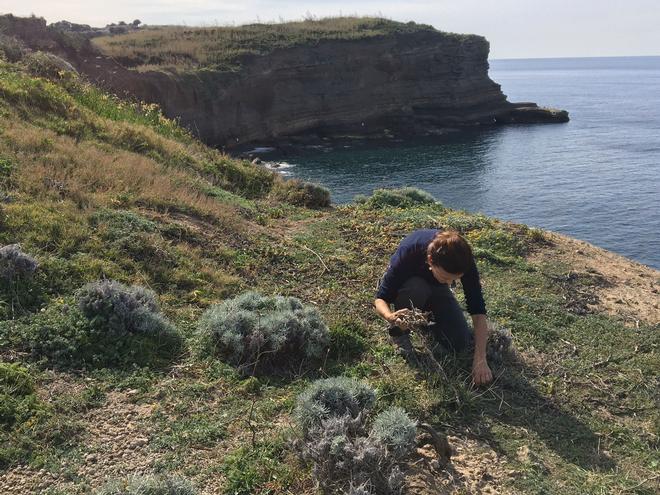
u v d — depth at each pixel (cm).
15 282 503
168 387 432
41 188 704
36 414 381
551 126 6241
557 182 3547
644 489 366
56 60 1761
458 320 477
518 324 570
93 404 403
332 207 1127
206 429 390
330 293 619
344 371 471
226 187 1103
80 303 484
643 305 658
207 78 4416
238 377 453
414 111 5819
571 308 625
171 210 778
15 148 828
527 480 365
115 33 6856
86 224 638
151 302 514
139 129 1171
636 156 4434
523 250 802
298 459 363
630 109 8444
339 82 5250
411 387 443
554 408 447
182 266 621
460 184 3472
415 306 466
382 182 3453
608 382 489
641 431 429
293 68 4981
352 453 342
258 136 4788
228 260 675
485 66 6331
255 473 350
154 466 356
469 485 356
